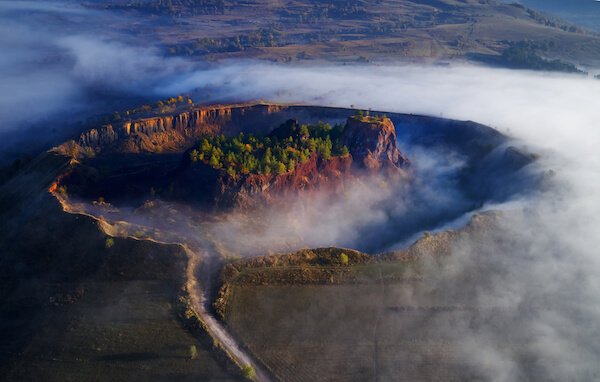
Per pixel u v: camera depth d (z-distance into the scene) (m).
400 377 120.25
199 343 125.25
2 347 125.06
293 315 133.88
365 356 124.44
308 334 129.12
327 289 141.62
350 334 129.62
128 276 141.25
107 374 118.62
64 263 145.25
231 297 137.38
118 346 124.25
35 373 119.00
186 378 118.00
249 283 141.62
